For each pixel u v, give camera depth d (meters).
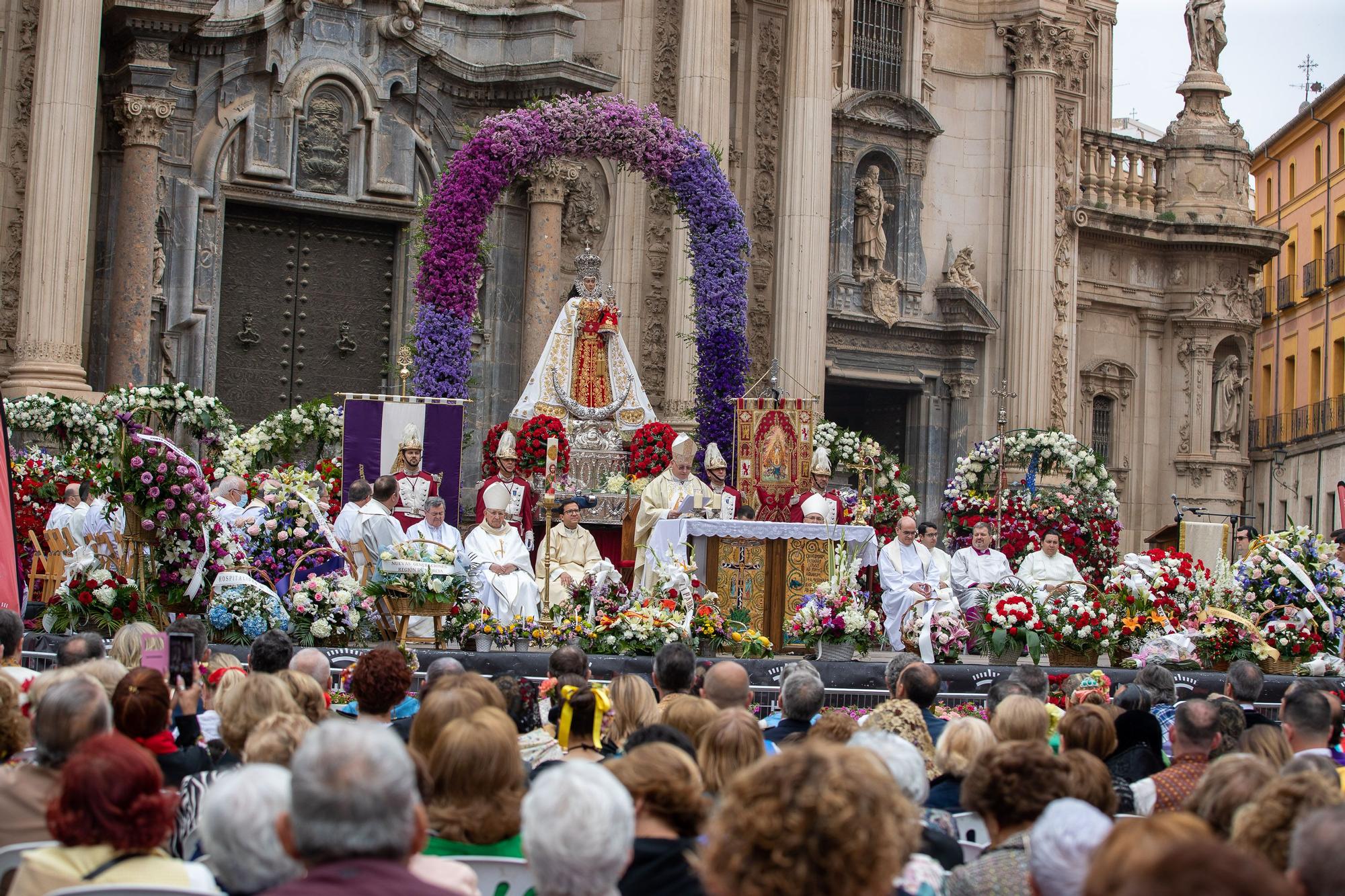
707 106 26.00
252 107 24.19
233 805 4.97
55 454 20.28
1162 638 17.89
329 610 14.94
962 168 32.00
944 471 31.44
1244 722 9.34
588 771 4.70
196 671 9.11
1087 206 33.25
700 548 17.05
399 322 25.52
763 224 28.44
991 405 31.58
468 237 19.61
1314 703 8.27
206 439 20.50
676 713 7.44
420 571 14.91
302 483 17.53
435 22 26.00
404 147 25.38
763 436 18.80
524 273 26.31
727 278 20.94
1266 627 18.48
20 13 22.06
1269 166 47.69
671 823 5.45
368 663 8.02
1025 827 5.78
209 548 14.81
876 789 4.01
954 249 31.80
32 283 20.97
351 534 16.03
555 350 21.55
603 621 15.91
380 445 18.31
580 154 20.47
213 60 23.92
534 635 15.71
